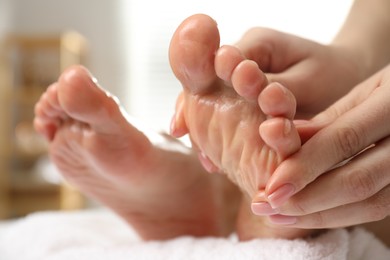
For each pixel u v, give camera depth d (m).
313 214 0.42
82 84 0.50
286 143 0.39
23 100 2.02
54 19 2.20
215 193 0.63
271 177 0.39
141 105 2.17
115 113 0.52
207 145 0.44
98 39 2.18
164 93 2.17
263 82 0.39
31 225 0.68
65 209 1.86
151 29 2.17
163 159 0.57
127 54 2.17
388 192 0.41
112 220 0.73
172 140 0.59
